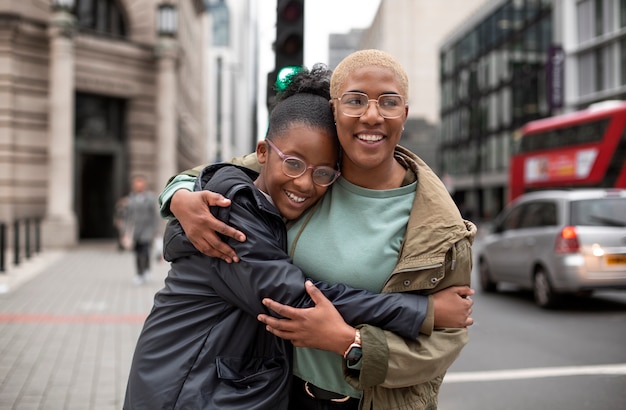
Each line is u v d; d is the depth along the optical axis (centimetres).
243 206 173
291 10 715
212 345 175
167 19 2297
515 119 4384
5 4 1911
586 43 3366
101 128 2212
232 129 10725
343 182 185
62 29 1955
